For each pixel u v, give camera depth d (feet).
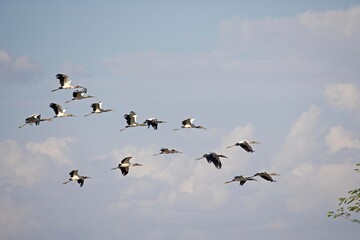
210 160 200.64
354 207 166.61
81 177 237.86
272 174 219.41
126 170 237.45
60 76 238.68
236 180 214.69
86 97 241.96
